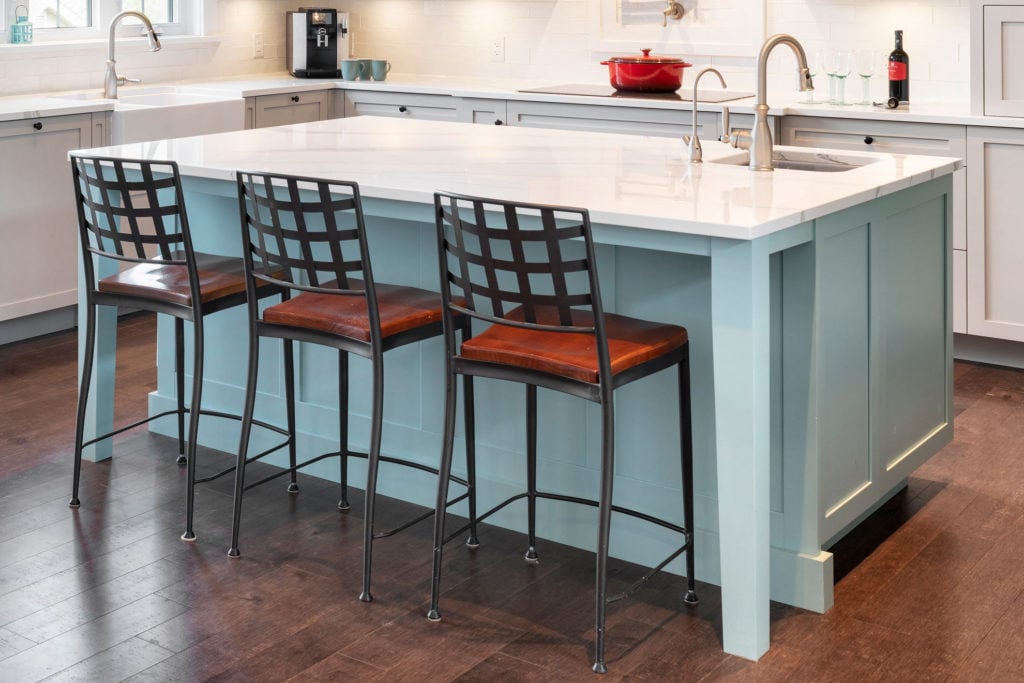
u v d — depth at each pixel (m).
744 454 2.72
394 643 2.84
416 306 3.23
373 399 3.05
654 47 6.23
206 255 3.82
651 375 3.18
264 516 3.57
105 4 6.22
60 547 3.35
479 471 3.53
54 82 5.89
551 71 6.61
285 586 3.13
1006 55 4.67
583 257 3.23
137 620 2.95
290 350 3.61
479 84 6.50
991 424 4.30
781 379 2.96
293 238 3.11
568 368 2.74
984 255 4.88
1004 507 3.60
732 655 2.79
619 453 3.28
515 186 3.16
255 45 7.07
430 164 3.54
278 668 2.73
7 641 2.84
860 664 2.74
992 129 4.75
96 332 3.89
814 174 3.31
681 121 5.47
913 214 3.36
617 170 3.41
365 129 4.34
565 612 3.00
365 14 7.22
